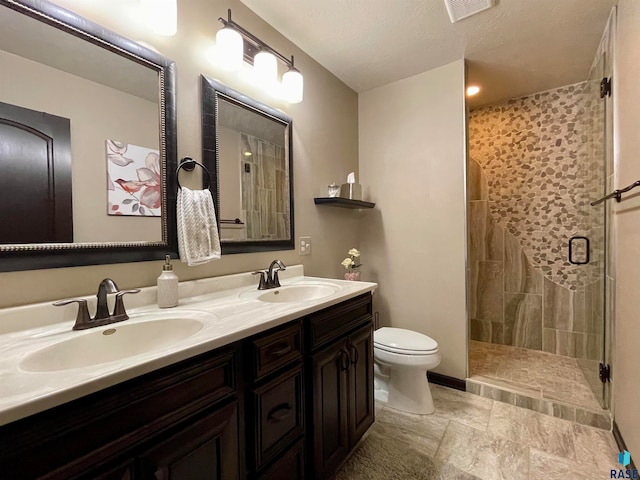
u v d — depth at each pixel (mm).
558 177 2590
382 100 2502
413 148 2355
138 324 981
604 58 1795
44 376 579
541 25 1742
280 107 1822
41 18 927
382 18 1687
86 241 1017
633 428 1335
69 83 985
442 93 2209
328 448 1230
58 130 960
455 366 2176
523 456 1460
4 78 862
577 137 2508
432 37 1856
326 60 2113
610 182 1711
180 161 1289
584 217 2488
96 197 1043
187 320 1010
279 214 1804
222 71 1479
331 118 2283
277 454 1002
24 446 499
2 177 854
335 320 1315
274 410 991
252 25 1629
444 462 1428
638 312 1295
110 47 1073
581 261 2496
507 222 2801
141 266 1163
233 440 859
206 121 1391
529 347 2715
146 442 656
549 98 2611
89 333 871
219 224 1457
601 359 1834
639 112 1293
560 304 2594
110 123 1078
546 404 1817
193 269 1342
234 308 1118
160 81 1217
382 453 1491
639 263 1287
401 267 2432
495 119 2846
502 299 2826
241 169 1574
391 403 1909
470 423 1728
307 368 1148
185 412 733
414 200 2361
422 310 2334
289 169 1863
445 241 2227
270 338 984
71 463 544
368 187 2596
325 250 2223
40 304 900
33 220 908
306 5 1591
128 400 628
